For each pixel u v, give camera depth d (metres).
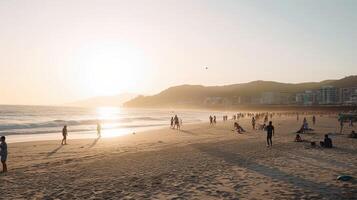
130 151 23.72
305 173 13.88
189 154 20.94
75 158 20.30
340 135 33.59
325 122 66.81
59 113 139.38
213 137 35.19
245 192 10.88
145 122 87.00
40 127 59.91
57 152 24.58
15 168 16.91
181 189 11.53
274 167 15.48
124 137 38.69
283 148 22.84
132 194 10.97
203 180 12.91
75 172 15.33
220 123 69.25
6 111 129.75
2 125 58.06
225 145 25.77
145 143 30.16
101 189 11.80
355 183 11.82
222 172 14.49
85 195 10.95
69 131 52.25
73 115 127.50
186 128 54.28
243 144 26.22
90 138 38.41
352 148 22.20
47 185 12.65
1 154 15.88
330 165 15.75
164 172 14.89
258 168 15.31
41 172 15.49
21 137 41.41
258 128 48.38
